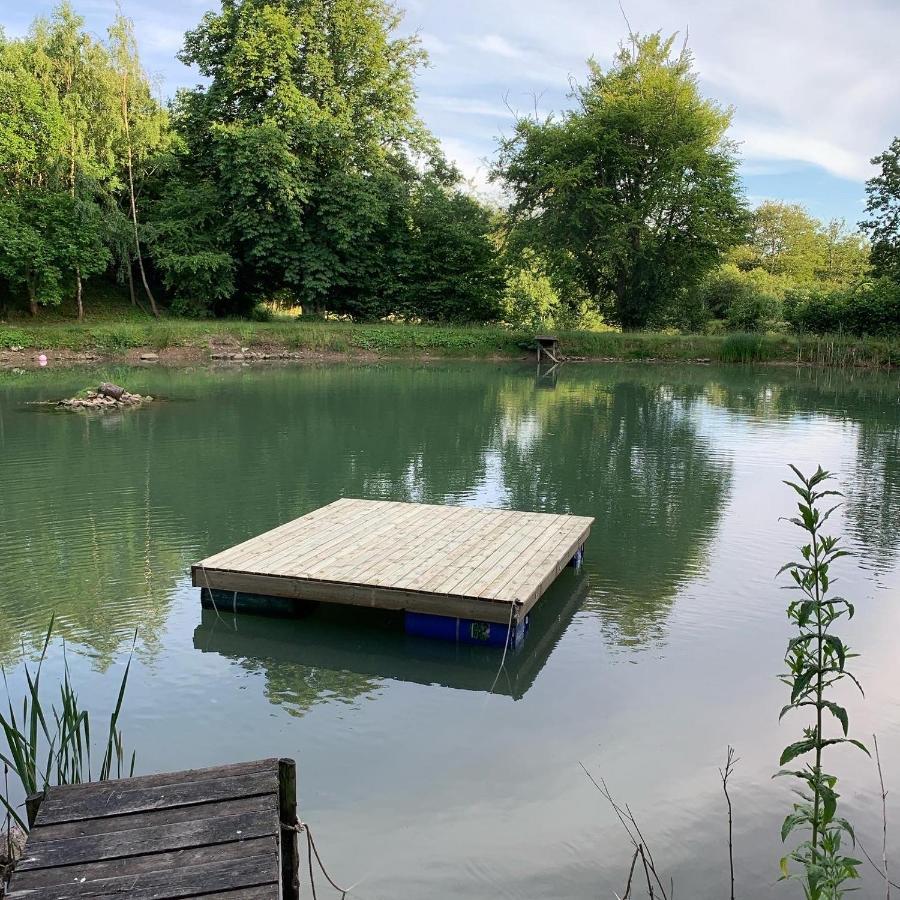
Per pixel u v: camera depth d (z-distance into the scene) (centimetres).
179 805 274
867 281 3547
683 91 3272
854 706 507
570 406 1892
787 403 2009
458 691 532
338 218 3266
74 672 552
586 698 521
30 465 1175
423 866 358
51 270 2709
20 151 2653
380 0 3478
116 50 2953
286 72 3159
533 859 364
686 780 428
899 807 403
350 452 1305
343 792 414
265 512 942
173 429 1473
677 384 2408
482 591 591
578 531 760
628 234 3378
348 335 3031
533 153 3388
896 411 1877
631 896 342
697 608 676
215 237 3206
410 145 3669
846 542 856
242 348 2844
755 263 6328
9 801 387
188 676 548
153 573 741
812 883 247
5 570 748
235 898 240
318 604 670
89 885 245
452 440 1429
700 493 1067
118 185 2917
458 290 3478
